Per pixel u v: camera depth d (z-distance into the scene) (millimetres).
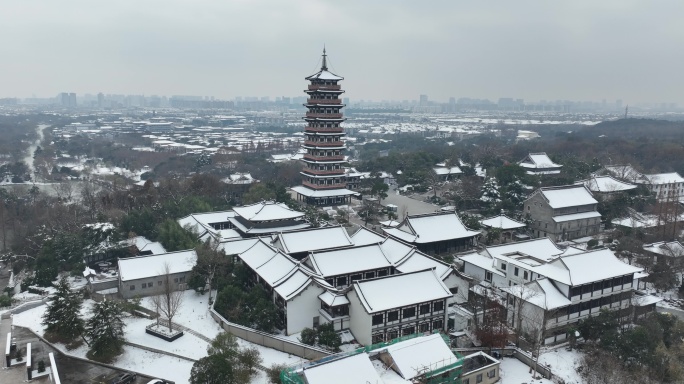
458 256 96250
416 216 110062
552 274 74750
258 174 199375
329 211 150375
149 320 77250
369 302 68250
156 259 89750
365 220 139625
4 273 105562
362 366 54562
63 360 65500
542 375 63312
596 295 74312
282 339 67875
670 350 67000
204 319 77500
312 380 51781
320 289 74000
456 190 163250
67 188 167125
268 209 118000
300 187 167125
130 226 111312
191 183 151000
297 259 91938
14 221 128875
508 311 75875
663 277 91375
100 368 63688
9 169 198375
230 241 98250
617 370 60500
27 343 69312
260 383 59969
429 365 57156
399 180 186625
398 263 86438
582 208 126812
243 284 86562
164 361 65500
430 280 74125
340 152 160125
